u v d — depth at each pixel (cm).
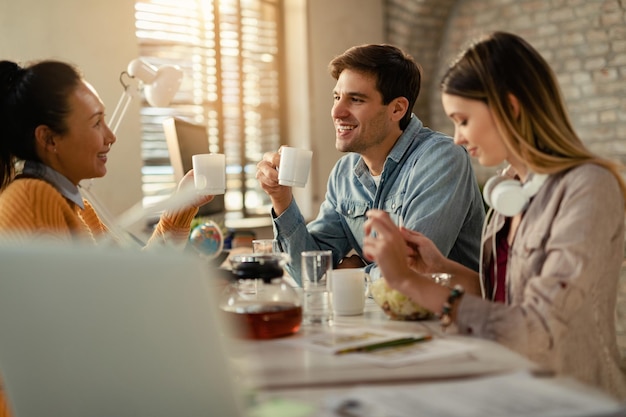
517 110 140
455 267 166
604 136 535
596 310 132
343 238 245
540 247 138
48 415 94
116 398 91
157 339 88
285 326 133
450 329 138
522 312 128
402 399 92
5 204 159
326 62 590
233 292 138
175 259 86
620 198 135
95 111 177
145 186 488
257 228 537
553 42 557
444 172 215
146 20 499
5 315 91
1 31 395
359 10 609
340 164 248
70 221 167
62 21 417
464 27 610
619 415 85
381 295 150
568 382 100
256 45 569
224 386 89
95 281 87
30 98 170
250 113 565
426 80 630
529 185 144
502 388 96
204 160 212
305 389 101
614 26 527
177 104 514
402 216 220
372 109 226
